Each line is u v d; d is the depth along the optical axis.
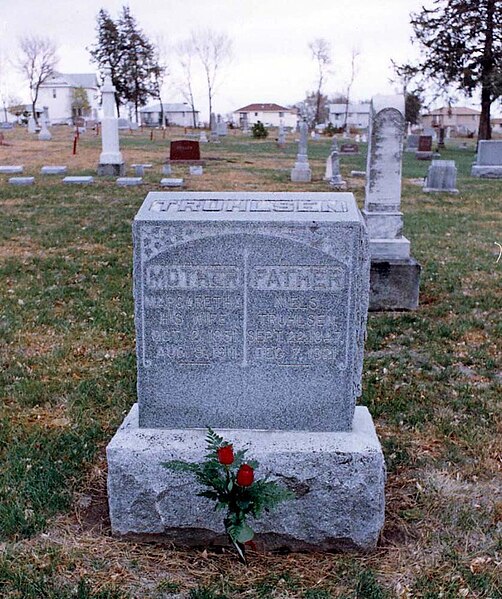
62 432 4.75
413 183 22.53
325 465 3.44
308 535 3.50
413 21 41.03
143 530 3.54
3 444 4.60
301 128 21.97
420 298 8.59
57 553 3.39
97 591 3.13
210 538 3.54
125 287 8.86
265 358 3.60
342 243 3.46
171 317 3.58
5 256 10.72
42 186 19.08
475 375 6.04
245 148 36.91
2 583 3.17
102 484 4.11
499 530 3.65
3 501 3.81
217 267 3.51
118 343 6.77
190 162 25.86
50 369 6.01
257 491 3.19
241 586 3.21
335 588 3.20
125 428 3.70
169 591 3.16
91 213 14.74
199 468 3.26
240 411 3.67
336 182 20.53
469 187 21.78
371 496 3.45
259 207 3.58
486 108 42.75
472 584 3.21
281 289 3.52
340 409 3.63
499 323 7.48
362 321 3.57
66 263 10.15
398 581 3.25
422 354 6.57
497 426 4.96
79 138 37.88
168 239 3.50
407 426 4.96
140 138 42.19
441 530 3.66
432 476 4.22
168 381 3.65
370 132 8.06
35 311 7.77
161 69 71.44
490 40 40.28
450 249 11.66
